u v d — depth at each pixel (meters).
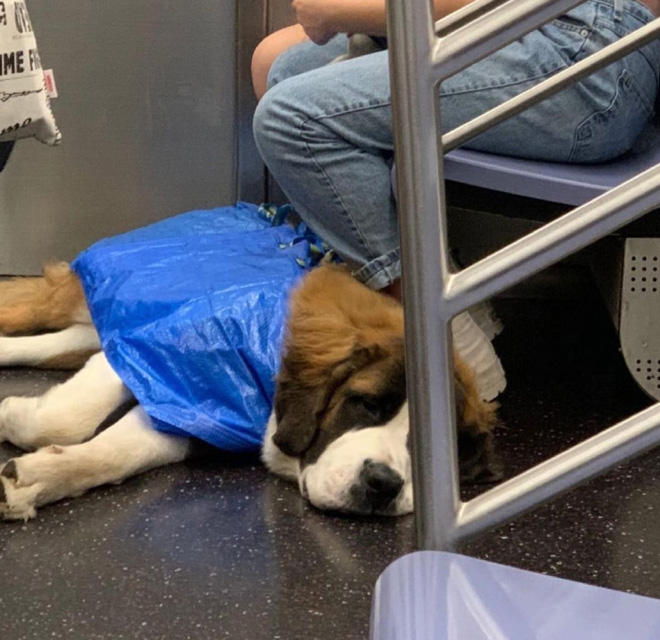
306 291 1.82
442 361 0.85
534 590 0.73
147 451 1.69
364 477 1.53
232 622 1.22
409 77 0.79
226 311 1.80
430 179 0.81
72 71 2.86
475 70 1.83
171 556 1.40
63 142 2.93
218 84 2.91
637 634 0.68
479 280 0.82
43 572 1.33
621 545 1.49
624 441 0.83
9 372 2.27
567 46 1.82
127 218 3.04
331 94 1.87
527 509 0.86
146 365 1.75
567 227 0.80
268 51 2.72
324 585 1.33
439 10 1.80
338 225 1.96
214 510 1.57
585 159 1.94
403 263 0.84
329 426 1.64
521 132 1.85
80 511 1.54
